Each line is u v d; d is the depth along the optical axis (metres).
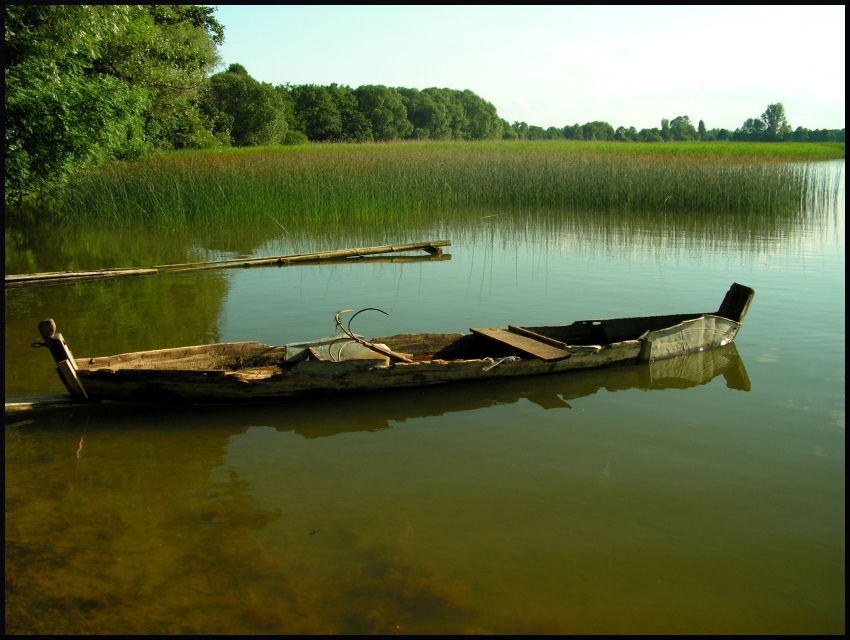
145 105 23.36
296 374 6.13
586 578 3.80
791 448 5.30
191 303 9.94
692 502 4.54
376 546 4.08
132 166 20.09
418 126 82.88
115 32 18.95
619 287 10.62
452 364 6.51
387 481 4.84
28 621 3.50
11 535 4.23
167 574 3.86
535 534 4.19
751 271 11.66
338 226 18.14
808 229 16.67
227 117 48.22
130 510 4.50
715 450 5.27
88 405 6.25
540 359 6.75
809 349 7.64
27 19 15.79
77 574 3.87
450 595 3.66
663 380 6.83
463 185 20.94
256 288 10.95
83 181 19.08
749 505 4.51
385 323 8.65
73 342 8.08
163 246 15.38
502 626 3.45
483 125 93.81
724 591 3.71
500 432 5.64
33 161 16.94
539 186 20.88
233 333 8.30
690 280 11.05
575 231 16.59
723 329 7.72
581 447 5.35
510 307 9.46
